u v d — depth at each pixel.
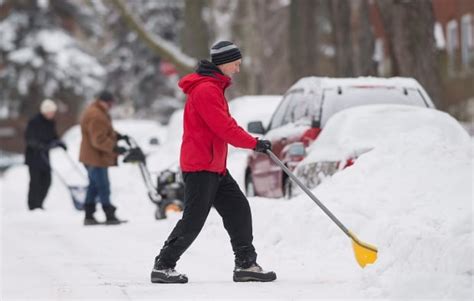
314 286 16.33
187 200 16.88
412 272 15.09
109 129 31.52
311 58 62.56
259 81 77.62
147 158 45.16
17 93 120.69
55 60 121.44
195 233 16.98
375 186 20.72
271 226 21.86
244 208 17.14
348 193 20.92
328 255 19.50
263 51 77.94
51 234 28.23
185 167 16.84
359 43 51.78
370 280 15.55
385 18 41.84
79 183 49.59
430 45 41.44
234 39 91.38
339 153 23.97
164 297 15.50
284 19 92.50
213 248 22.45
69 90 123.19
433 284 14.27
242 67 79.94
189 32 70.06
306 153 25.75
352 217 19.89
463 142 24.67
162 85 128.75
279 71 90.50
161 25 123.94
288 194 26.53
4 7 122.88
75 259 21.58
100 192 31.47
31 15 122.25
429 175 20.48
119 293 16.06
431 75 41.28
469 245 14.84
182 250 17.05
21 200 50.94
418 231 16.69
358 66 51.81
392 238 17.50
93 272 19.11
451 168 20.62
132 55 129.12
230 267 19.41
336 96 26.84
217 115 16.42
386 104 26.58
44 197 41.09
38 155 40.56
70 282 17.62
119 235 27.14
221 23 91.00
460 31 84.00
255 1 78.25
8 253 23.05
